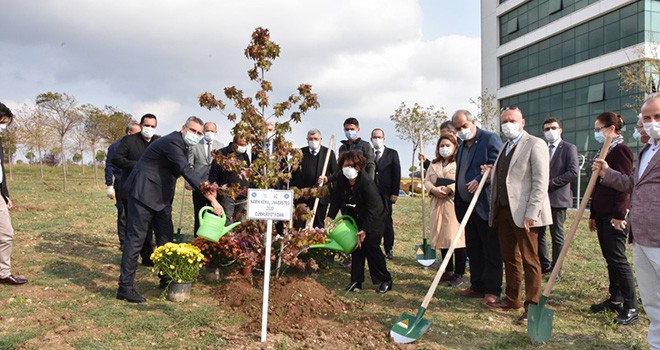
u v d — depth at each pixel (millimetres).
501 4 33719
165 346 4102
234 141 7285
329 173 7551
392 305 5422
